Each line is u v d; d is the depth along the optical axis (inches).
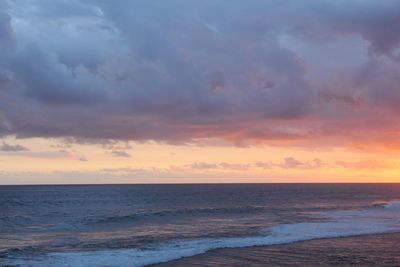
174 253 946.7
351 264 848.3
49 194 4402.1
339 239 1144.2
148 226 1493.6
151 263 856.3
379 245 1058.1
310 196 4062.5
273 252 968.3
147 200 3321.9
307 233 1246.9
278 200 3361.2
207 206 2610.7
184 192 5059.1
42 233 1327.5
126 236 1237.1
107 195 4188.0
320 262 865.5
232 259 895.1
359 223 1486.2
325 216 1798.7
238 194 4485.7
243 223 1567.4
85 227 1465.3
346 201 3218.5
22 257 908.0
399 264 851.4
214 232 1311.5
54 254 940.0
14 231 1376.7
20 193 4685.0
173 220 1683.1
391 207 2297.0
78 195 4170.8
